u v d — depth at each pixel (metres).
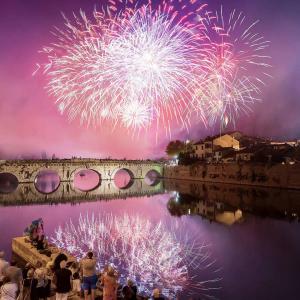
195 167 127.38
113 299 15.09
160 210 65.50
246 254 34.88
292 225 48.25
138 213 62.06
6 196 91.12
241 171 103.31
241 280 27.83
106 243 39.94
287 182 87.31
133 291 16.09
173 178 142.00
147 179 155.50
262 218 53.97
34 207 70.38
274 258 33.44
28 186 115.25
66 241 41.00
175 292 25.45
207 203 72.19
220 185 105.44
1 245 37.41
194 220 54.25
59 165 124.94
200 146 143.50
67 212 63.53
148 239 41.94
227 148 133.50
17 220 54.47
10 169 116.50
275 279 27.91
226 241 40.34
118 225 50.72
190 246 38.28
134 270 30.28
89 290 16.86
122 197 89.12
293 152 101.00
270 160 100.62
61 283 15.49
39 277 16.64
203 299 23.98
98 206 72.06
